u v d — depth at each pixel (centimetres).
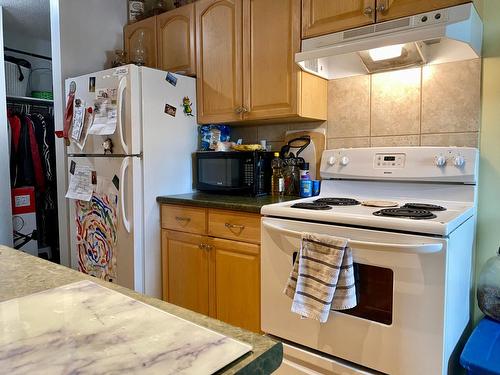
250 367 52
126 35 282
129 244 218
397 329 131
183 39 246
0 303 72
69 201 259
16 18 336
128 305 71
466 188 171
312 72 201
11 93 354
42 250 366
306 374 152
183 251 218
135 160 214
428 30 147
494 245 174
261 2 207
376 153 191
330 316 145
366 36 170
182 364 51
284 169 225
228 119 228
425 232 126
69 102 245
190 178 246
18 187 340
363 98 207
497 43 170
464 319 157
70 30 255
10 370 50
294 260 152
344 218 141
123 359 53
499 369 119
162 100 226
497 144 171
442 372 125
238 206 188
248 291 190
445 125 183
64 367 51
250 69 214
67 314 67
